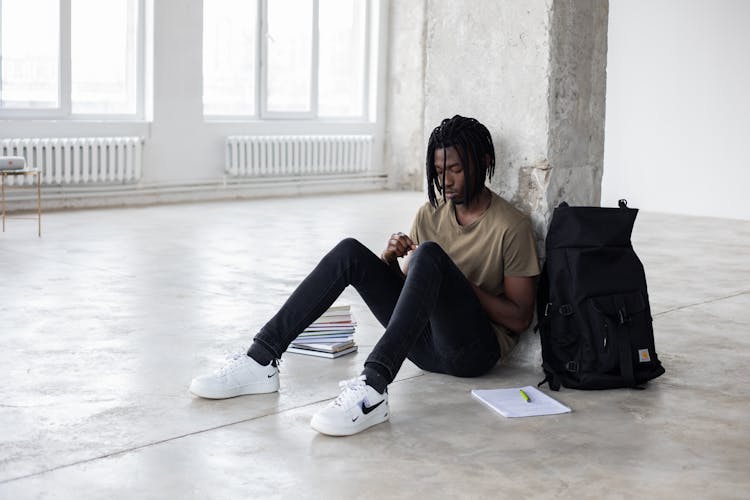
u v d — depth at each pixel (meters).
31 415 2.67
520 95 3.26
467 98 3.40
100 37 8.52
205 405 2.80
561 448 2.49
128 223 7.39
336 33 10.55
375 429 2.61
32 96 8.09
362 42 10.81
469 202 2.94
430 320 2.88
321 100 10.52
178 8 8.89
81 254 5.77
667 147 9.66
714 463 2.41
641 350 3.01
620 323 2.97
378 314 2.97
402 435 2.56
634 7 9.74
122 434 2.52
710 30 9.31
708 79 9.37
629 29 9.80
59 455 2.35
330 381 3.07
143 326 3.88
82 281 4.87
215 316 4.12
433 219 3.12
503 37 3.29
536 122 3.23
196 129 9.18
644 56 9.73
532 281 3.00
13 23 7.91
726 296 4.95
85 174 8.27
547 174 3.23
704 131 9.44
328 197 10.03
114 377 3.09
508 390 2.98
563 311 2.98
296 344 3.42
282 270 5.41
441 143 2.92
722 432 2.67
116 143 8.48
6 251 5.79
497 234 2.96
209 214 8.18
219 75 9.51
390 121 11.02
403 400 2.88
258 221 7.77
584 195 3.42
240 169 9.48
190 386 2.86
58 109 8.23
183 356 3.40
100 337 3.66
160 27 8.78
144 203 8.87
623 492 2.20
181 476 2.23
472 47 3.37
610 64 9.95
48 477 2.21
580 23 3.29
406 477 2.26
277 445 2.46
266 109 9.87
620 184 10.00
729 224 8.62
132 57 8.75
